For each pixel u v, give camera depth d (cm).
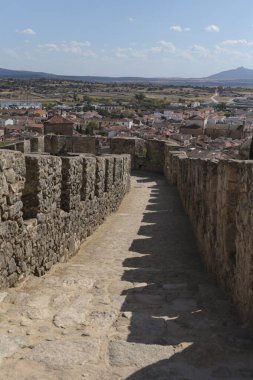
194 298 771
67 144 3191
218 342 552
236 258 718
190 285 881
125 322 623
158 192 2497
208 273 1014
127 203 2145
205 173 1141
